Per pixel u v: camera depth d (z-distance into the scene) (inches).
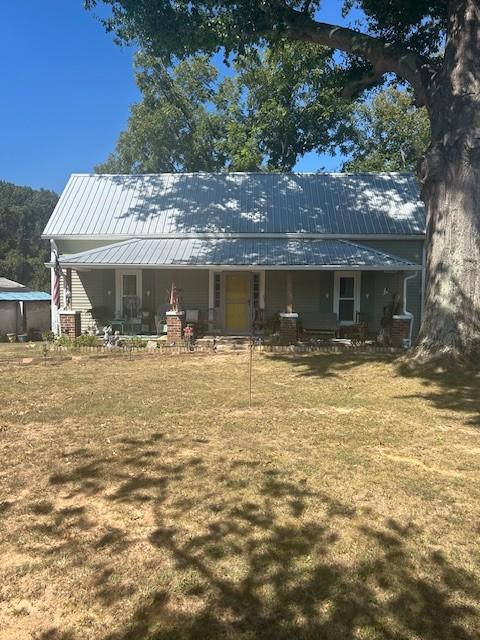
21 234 2418.8
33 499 172.1
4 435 241.8
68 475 192.4
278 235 703.7
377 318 711.7
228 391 337.1
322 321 639.1
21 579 127.6
